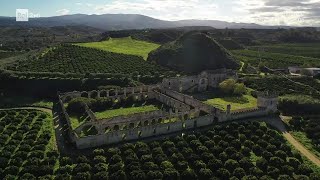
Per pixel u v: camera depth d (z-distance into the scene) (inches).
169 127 4421.8
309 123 4697.3
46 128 4505.4
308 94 6127.0
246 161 3543.3
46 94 6082.7
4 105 5492.1
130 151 3740.2
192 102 5477.4
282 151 3826.3
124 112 5221.5
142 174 3267.7
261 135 4276.6
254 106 5502.0
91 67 7716.5
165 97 5679.1
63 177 3253.0
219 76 6796.3
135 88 6063.0
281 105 5378.9
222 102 5767.7
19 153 3668.8
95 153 3742.6
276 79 7111.2
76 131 4313.5
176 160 3577.8
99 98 5521.7
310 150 4033.0
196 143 3941.9
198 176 3366.1
